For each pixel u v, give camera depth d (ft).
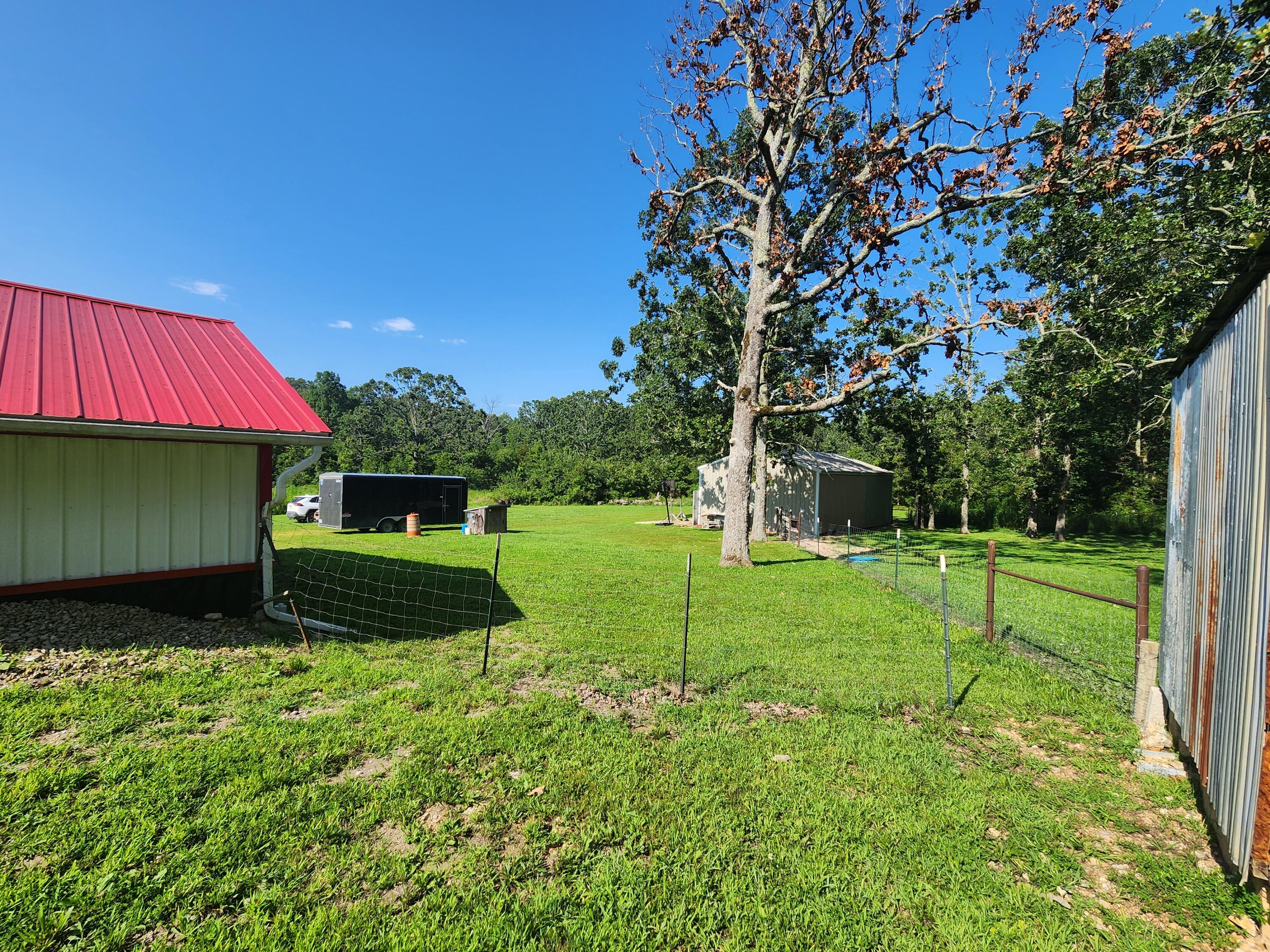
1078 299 55.47
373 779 11.55
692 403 75.66
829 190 51.85
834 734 14.39
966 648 22.24
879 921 8.19
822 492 74.23
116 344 23.09
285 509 97.04
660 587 33.55
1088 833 10.61
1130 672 19.29
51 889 8.05
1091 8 30.89
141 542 20.85
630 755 12.82
